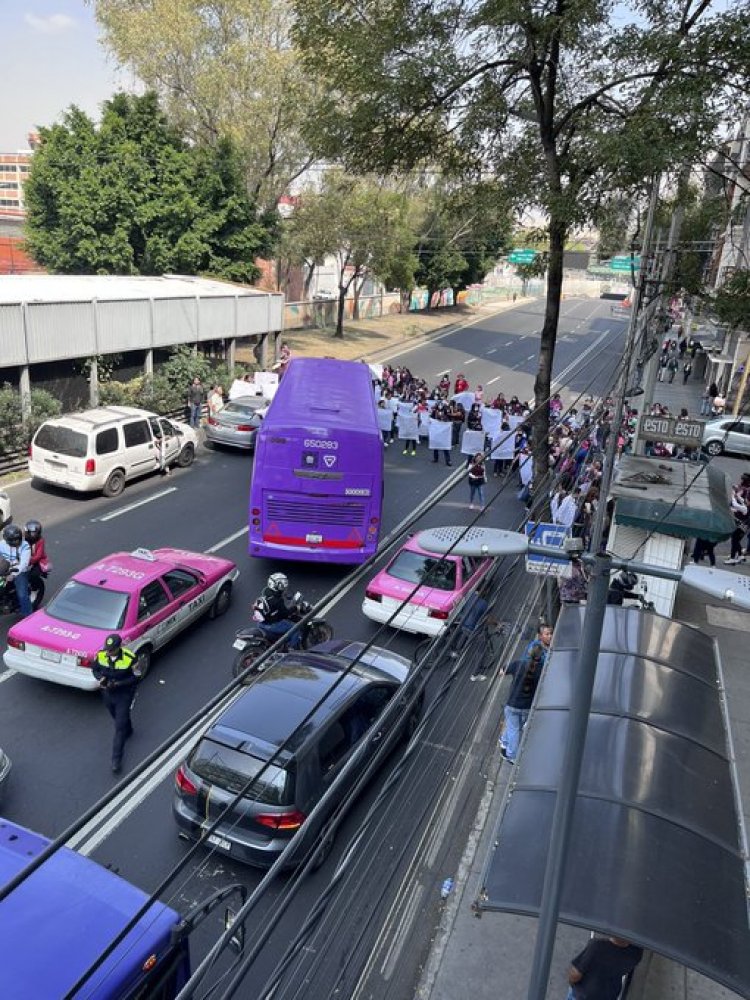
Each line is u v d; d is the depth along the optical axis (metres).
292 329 50.91
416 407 27.66
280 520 15.30
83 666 10.42
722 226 18.05
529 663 9.76
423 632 12.82
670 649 9.15
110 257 35.00
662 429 16.62
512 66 14.50
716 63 12.65
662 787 6.75
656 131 12.21
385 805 9.10
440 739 10.56
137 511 18.64
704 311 16.09
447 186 20.67
